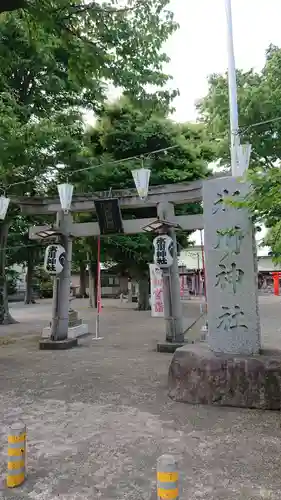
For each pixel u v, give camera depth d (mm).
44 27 6992
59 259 11469
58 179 13234
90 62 7434
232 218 6645
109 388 7098
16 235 23656
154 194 11188
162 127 16547
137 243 18562
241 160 7949
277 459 4180
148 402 6258
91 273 26453
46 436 4922
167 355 10141
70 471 4008
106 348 11273
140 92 8352
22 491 3646
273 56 13352
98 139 17016
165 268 10984
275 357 6074
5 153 10352
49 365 9086
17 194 13133
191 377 6250
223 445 4559
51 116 13391
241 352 6410
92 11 7086
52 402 6328
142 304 23734
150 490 3619
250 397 5879
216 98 13578
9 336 13844
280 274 39219
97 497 3523
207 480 3762
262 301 28688
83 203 11648
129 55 8125
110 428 5168
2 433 5000
